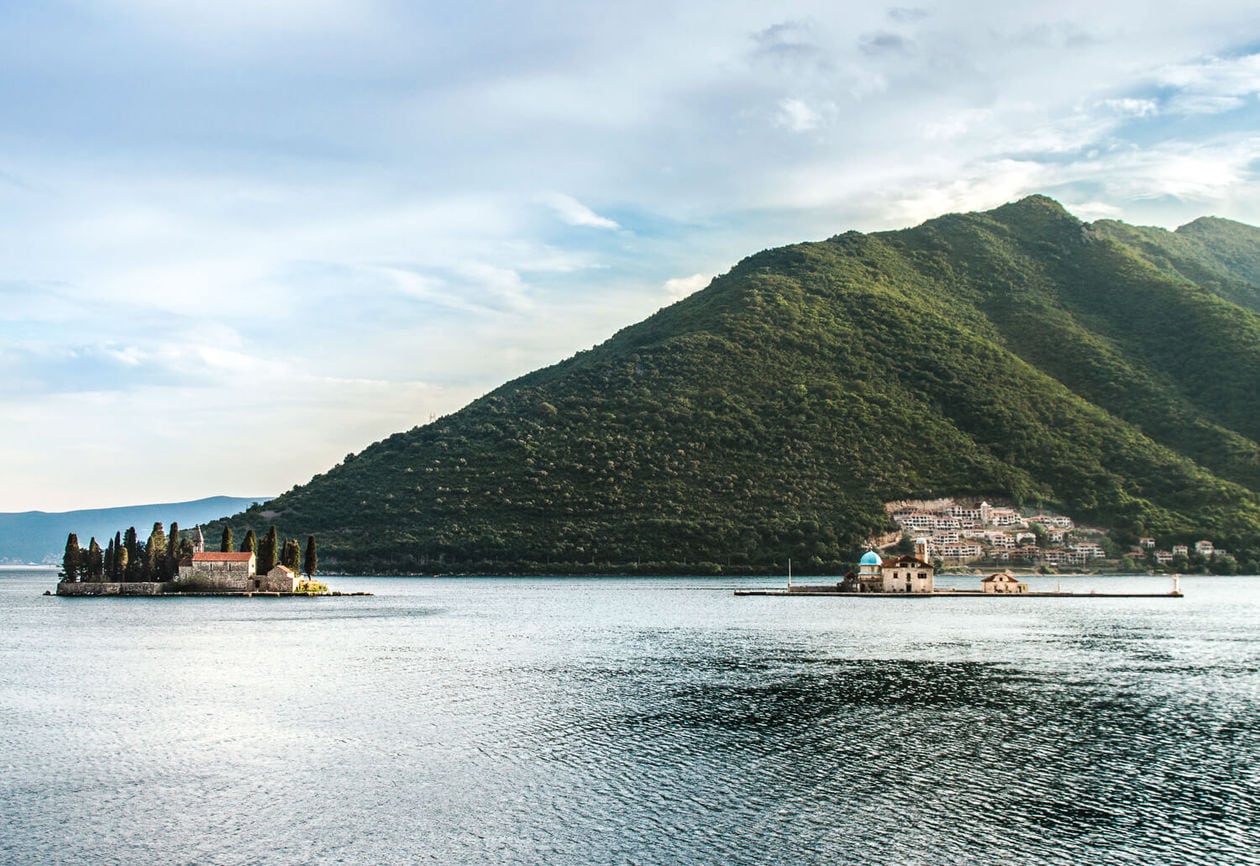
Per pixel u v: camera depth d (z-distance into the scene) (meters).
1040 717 88.00
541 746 77.62
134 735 81.88
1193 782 67.00
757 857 53.91
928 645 144.12
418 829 58.62
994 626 175.50
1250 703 94.75
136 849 55.75
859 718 88.00
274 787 66.94
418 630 169.62
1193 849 54.78
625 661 126.56
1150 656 130.25
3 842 56.88
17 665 122.06
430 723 86.19
